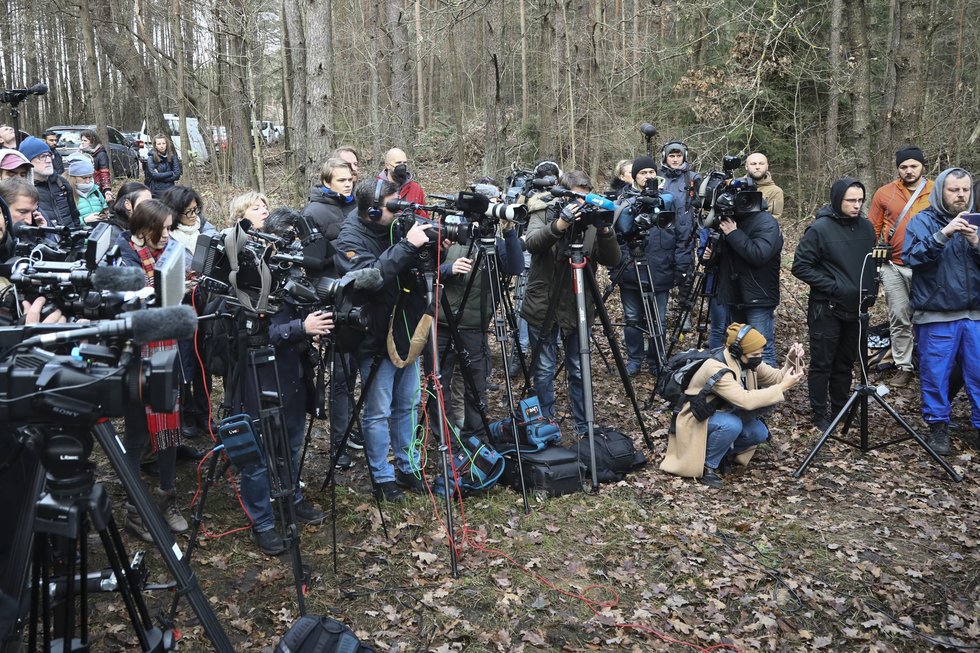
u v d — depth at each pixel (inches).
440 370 195.0
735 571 149.9
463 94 1076.5
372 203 160.2
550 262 201.5
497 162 606.9
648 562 152.6
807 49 585.6
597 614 134.7
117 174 647.1
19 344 79.3
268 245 135.9
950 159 573.9
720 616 135.8
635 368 266.1
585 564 151.5
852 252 211.6
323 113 368.5
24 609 86.4
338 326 150.5
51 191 240.7
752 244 223.5
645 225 219.1
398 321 161.3
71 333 78.6
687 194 270.4
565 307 202.4
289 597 136.1
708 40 627.2
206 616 94.3
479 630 129.8
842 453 209.2
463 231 147.8
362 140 706.2
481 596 139.4
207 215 508.7
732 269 233.0
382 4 755.4
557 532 162.2
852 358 221.1
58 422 78.4
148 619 98.1
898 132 398.0
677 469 191.8
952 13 627.8
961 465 202.2
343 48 753.0
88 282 94.3
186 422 197.2
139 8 585.0
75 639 91.6
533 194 239.9
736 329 190.7
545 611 135.9
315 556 150.4
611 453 188.2
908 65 389.7
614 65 623.5
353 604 135.6
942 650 131.2
